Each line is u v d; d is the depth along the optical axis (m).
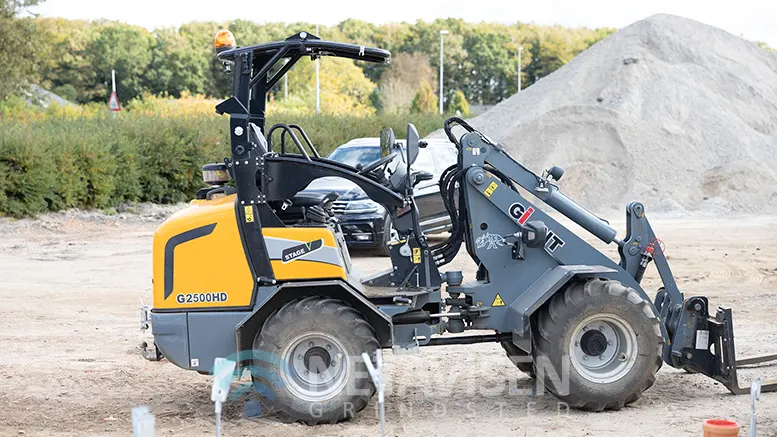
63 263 14.88
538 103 32.06
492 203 6.80
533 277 6.85
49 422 6.50
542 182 6.84
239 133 6.24
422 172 6.89
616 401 6.51
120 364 8.36
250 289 6.26
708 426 4.79
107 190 21.42
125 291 12.38
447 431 6.11
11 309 11.09
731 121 28.69
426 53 105.94
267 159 6.30
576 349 6.52
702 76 32.56
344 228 14.20
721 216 23.62
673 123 28.50
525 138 27.94
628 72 31.78
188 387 7.53
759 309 10.77
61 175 20.38
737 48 36.25
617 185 25.91
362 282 6.70
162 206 23.00
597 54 34.34
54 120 25.19
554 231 6.88
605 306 6.46
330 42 6.53
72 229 19.19
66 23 87.38
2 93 35.97
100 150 21.28
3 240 17.47
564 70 34.53
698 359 6.88
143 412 4.29
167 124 23.77
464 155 6.84
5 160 19.47
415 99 64.75
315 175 6.36
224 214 6.29
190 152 23.69
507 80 111.12
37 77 38.12
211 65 86.88
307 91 70.56
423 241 6.65
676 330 6.86
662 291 7.20
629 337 6.52
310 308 6.20
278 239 6.27
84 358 8.61
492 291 6.82
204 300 6.29
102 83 83.62
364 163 15.54
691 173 26.16
